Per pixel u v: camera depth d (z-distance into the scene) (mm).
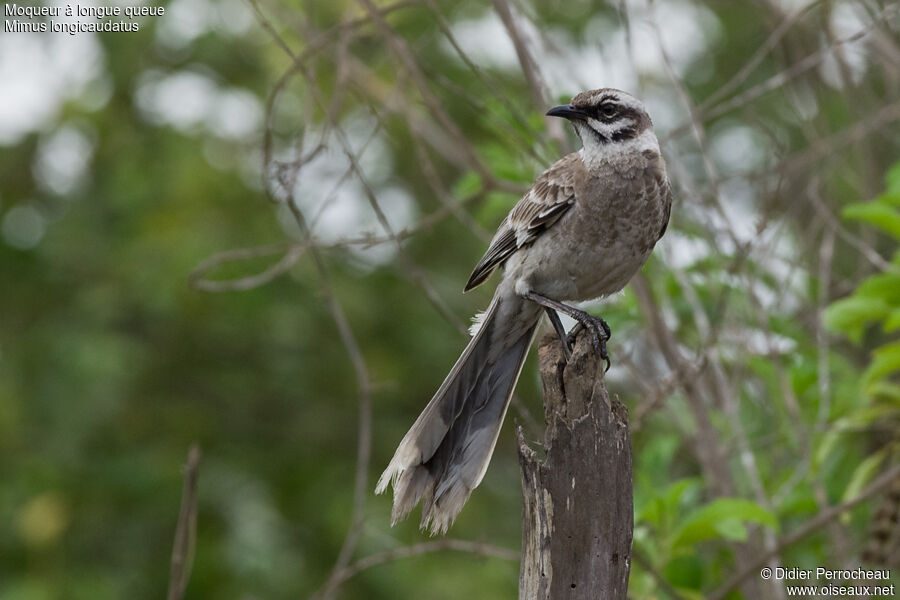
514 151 10430
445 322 14883
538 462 6410
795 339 10688
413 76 9719
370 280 15094
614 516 6383
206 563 13625
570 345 7223
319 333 14844
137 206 14703
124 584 13555
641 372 10586
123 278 14305
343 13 12250
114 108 15070
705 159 9773
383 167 14633
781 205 11695
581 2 13578
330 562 13914
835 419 10336
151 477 14039
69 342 13953
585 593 6301
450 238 15031
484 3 13680
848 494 9766
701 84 14117
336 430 14969
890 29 11773
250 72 14859
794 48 12219
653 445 10000
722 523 8461
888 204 9703
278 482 14656
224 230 14406
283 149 14414
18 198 15211
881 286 9609
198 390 14805
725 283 9664
